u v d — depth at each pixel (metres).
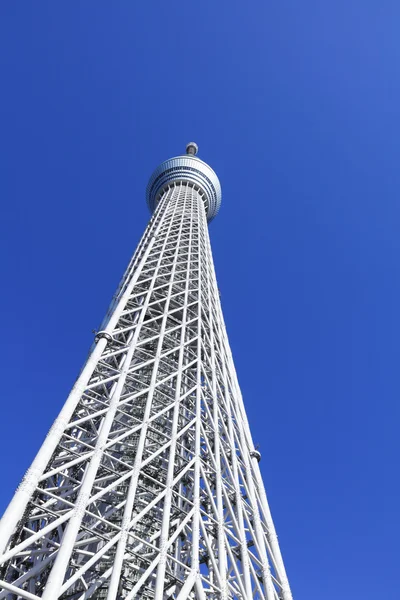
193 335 50.56
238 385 52.97
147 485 34.34
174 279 59.59
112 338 40.22
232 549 33.28
